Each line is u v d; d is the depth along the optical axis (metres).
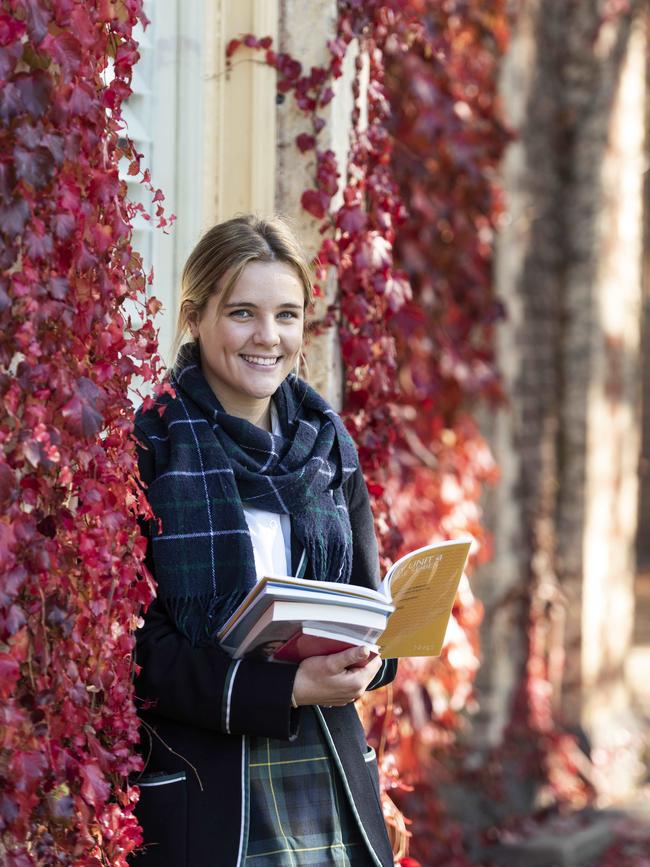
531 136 9.20
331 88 5.29
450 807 8.28
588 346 9.58
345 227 5.37
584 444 9.56
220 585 3.54
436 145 7.21
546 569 9.27
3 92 2.99
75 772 3.27
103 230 3.32
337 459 3.91
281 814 3.51
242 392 3.74
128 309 4.81
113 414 3.38
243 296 3.65
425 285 7.25
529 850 8.15
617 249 9.83
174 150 5.11
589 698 9.62
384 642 3.86
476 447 7.50
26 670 3.20
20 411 3.09
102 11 3.35
